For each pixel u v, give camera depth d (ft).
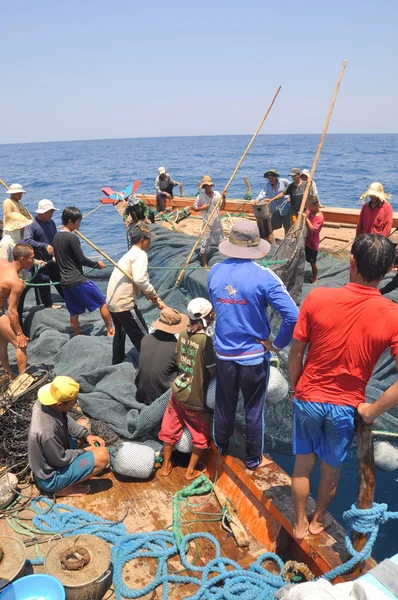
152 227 38.01
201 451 13.50
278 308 10.87
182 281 28.32
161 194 43.29
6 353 18.30
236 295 11.16
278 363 15.37
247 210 41.42
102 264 22.44
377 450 14.64
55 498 13.07
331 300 8.79
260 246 11.41
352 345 8.67
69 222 21.35
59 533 11.69
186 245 32.17
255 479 12.25
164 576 10.63
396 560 7.92
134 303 18.51
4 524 12.21
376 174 136.15
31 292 30.04
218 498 12.82
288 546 11.43
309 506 11.35
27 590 9.64
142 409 15.52
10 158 396.57
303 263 21.29
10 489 12.78
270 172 31.07
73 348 20.21
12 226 23.36
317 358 9.05
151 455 13.50
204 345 12.93
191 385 13.03
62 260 21.65
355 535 9.12
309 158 239.91
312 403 9.20
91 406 16.48
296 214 29.58
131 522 12.37
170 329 14.97
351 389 8.96
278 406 15.19
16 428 14.35
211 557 11.37
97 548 10.73
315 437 9.59
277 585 10.34
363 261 8.52
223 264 11.66
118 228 57.57
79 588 9.80
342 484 14.69
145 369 15.20
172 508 12.76
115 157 315.78
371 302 8.57
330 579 9.02
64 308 26.35
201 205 28.22
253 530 11.94
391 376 17.02
